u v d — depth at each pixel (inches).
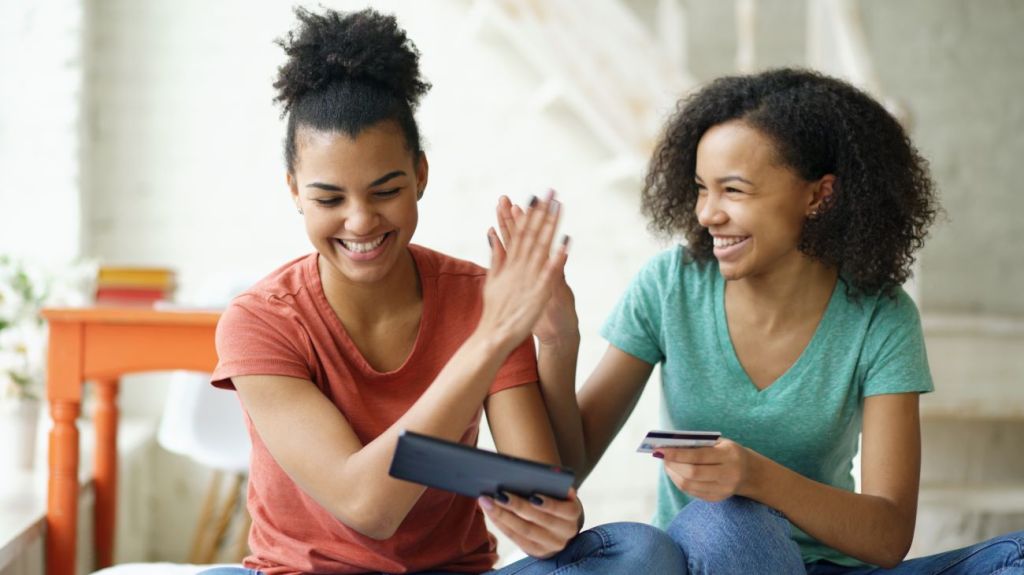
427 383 66.7
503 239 61.7
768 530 62.1
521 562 61.0
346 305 66.0
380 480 58.1
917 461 70.8
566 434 72.5
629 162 148.2
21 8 144.8
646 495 154.1
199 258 154.5
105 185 153.1
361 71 62.1
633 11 176.2
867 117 71.8
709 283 76.1
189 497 153.2
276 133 155.0
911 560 70.4
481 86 157.3
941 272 178.9
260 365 63.7
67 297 132.3
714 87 73.0
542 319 69.2
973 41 180.2
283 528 66.9
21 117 145.1
